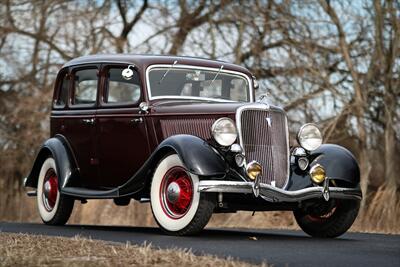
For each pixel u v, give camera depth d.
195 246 9.35
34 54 27.50
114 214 21.06
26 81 27.48
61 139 13.31
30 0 27.09
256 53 24.02
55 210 13.22
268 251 8.92
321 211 11.46
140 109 11.93
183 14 26.70
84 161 12.85
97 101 12.66
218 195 10.53
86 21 26.73
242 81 13.22
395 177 21.97
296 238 11.09
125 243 9.52
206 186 10.16
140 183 11.34
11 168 27.09
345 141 22.98
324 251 9.01
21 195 25.80
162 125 11.65
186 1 26.53
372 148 22.53
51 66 27.34
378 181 22.81
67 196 13.12
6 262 7.46
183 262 7.51
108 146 12.41
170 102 12.01
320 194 10.73
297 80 22.97
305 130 11.16
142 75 12.08
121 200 12.55
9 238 9.70
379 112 22.53
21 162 27.14
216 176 10.45
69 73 13.35
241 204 10.88
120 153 12.23
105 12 26.94
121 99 12.32
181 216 10.59
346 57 22.38
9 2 27.16
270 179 10.88
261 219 18.44
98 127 12.57
